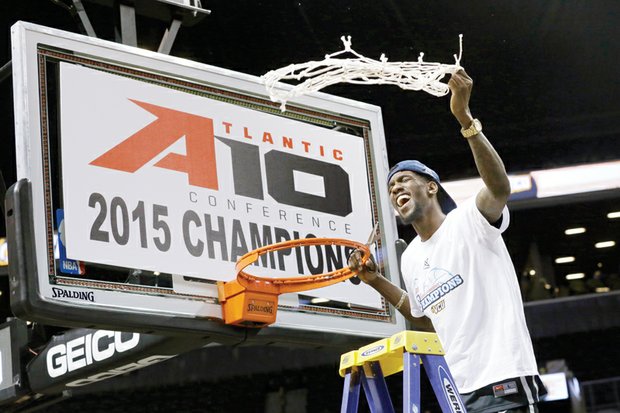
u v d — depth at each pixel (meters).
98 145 5.80
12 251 5.31
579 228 16.83
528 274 16.95
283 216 6.39
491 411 4.64
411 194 5.18
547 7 12.77
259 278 5.96
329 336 6.32
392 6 12.48
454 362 4.81
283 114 6.68
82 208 5.59
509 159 16.34
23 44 5.73
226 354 15.81
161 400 15.93
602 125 15.57
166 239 5.82
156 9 6.96
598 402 15.22
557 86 14.66
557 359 15.62
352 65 4.78
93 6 11.70
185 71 6.31
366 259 5.69
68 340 6.52
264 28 12.78
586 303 15.82
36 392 6.70
